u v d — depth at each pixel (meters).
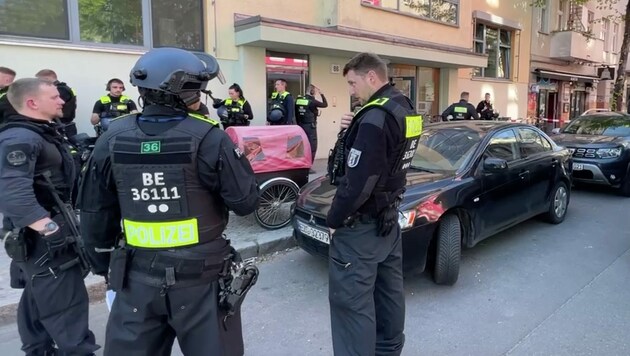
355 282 2.42
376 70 2.44
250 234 5.20
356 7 10.16
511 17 16.17
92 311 3.71
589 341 3.15
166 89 1.73
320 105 8.48
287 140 5.29
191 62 1.81
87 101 7.25
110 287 1.94
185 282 1.81
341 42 9.30
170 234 1.79
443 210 3.93
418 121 2.55
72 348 2.57
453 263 4.00
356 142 2.30
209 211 1.86
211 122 1.84
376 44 9.98
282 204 5.36
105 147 1.83
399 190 2.55
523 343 3.14
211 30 8.38
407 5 11.74
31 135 2.32
